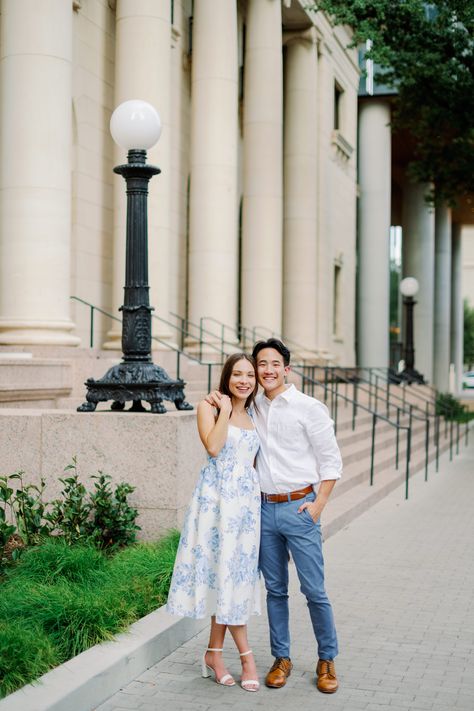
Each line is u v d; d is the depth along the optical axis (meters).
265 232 19.88
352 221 29.50
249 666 4.97
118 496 7.25
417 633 6.13
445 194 21.86
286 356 5.05
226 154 17.38
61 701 4.29
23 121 11.55
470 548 9.16
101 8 15.34
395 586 7.50
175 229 18.17
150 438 7.48
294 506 4.95
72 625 5.19
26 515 6.90
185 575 4.90
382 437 17.11
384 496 12.62
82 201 14.78
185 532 4.95
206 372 15.36
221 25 17.34
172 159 18.02
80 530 7.01
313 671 5.29
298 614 6.54
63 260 11.81
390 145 34.03
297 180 23.47
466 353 83.81
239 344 19.31
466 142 20.06
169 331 14.88
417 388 25.91
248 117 19.97
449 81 18.12
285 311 23.41
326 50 25.06
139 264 7.75
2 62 11.77
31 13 11.58
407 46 17.48
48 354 11.42
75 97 14.55
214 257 17.17
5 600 5.43
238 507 4.84
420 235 38.81
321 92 24.83
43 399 10.14
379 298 32.12
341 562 8.39
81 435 7.62
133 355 7.74
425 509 11.63
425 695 4.91
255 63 19.83
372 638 6.00
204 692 4.91
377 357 32.09
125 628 5.39
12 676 4.45
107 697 4.78
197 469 7.89
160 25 14.73
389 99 32.16
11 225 11.58
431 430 21.89
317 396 18.83
